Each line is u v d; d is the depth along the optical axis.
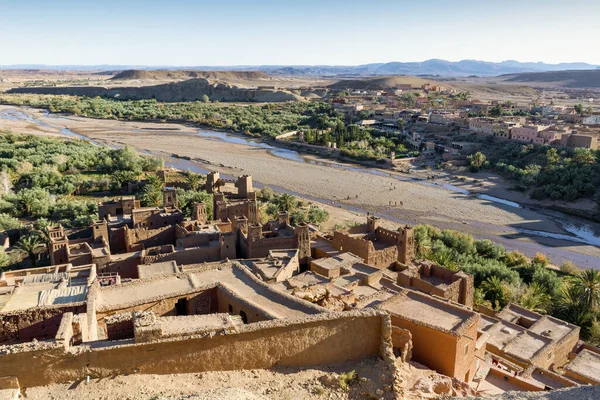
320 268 49.34
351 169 166.38
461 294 48.78
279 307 30.14
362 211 121.56
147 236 67.06
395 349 29.11
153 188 112.75
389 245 63.22
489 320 49.34
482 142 189.25
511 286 64.75
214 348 23.52
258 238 57.59
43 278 40.28
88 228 73.25
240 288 33.41
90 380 21.89
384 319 25.62
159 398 20.20
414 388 25.81
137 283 34.22
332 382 23.77
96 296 31.48
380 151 184.12
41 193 110.56
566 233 110.38
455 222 115.25
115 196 118.62
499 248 91.69
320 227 95.62
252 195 90.56
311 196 134.00
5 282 38.66
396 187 144.00
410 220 115.56
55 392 21.20
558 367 44.50
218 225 70.69
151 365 22.75
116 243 70.19
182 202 99.25
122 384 21.88
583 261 95.31
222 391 21.09
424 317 31.05
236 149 196.88
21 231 85.75
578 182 130.25
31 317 28.11
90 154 154.50
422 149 188.88
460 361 29.53
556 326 48.69
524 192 139.00
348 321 25.44
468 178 153.75
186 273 36.03
